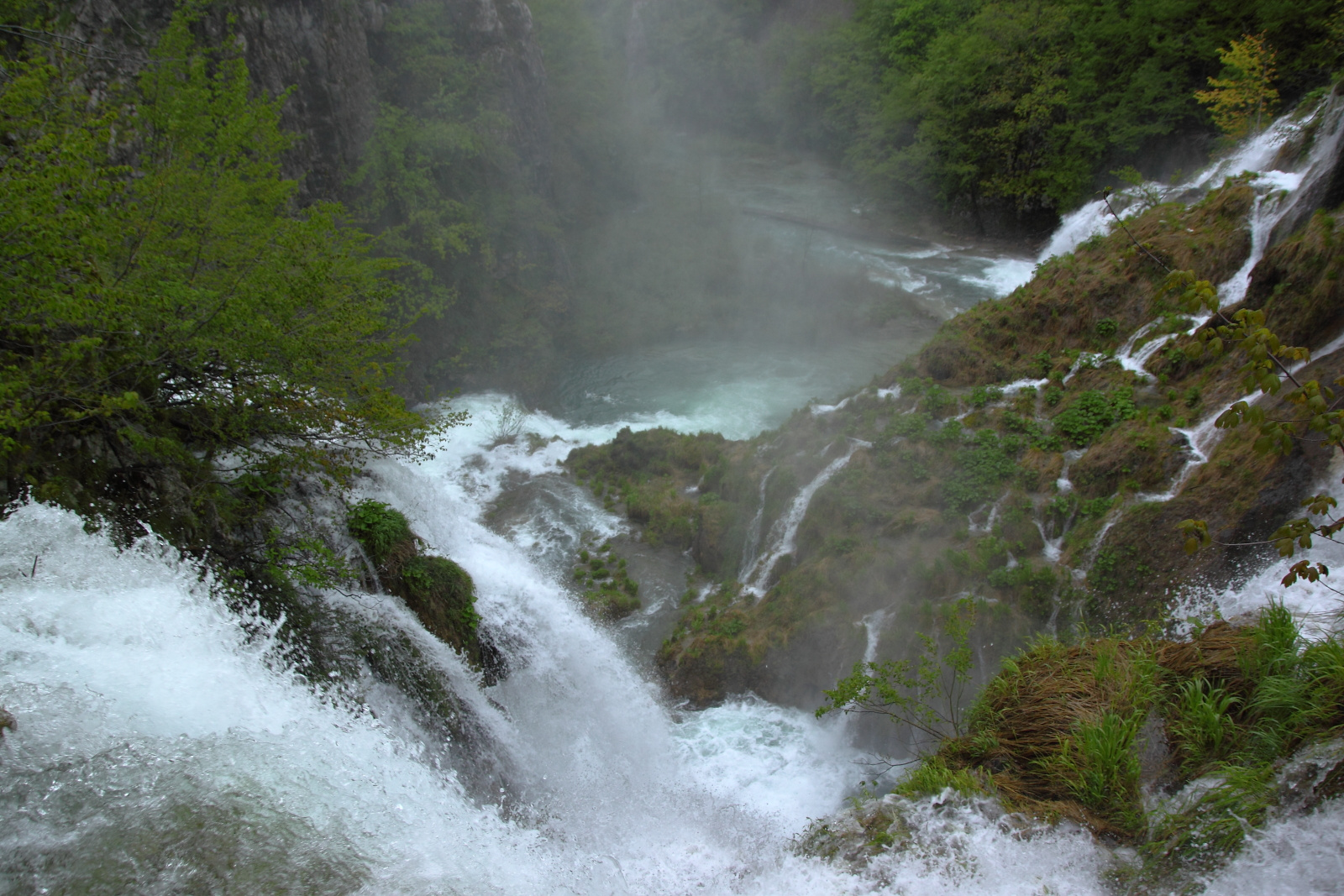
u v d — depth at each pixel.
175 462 9.98
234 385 10.01
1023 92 36.75
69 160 7.66
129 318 8.55
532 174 33.16
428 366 25.81
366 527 11.90
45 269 7.55
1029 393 14.77
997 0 39.22
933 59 40.06
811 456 15.66
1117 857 5.64
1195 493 11.22
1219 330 5.55
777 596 13.57
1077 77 35.44
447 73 28.25
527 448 21.47
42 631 7.13
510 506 18.38
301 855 5.82
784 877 6.58
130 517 9.26
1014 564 12.16
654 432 19.98
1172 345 13.92
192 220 9.84
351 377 11.06
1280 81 28.89
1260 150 19.36
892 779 10.57
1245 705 6.32
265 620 9.54
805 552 14.20
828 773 11.18
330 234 11.34
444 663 11.24
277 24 21.31
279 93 21.45
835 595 12.88
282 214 12.26
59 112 8.76
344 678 9.82
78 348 7.95
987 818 6.25
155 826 5.54
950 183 39.75
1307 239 11.67
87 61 13.31
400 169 25.48
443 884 6.12
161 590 8.55
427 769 8.91
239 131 10.59
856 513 13.80
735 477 16.55
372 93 25.27
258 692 8.02
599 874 7.76
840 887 6.09
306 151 22.50
